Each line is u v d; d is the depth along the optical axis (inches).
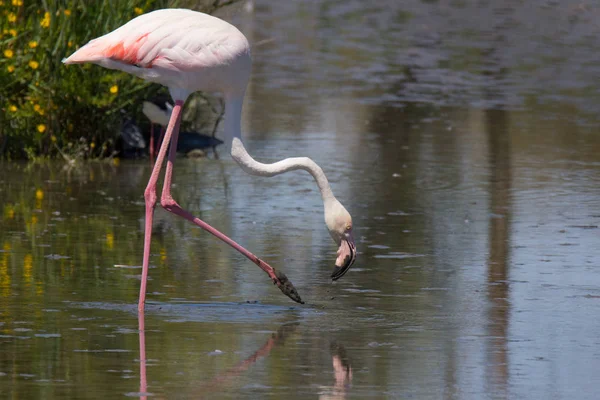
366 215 576.1
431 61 1286.9
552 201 621.0
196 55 392.8
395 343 342.0
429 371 311.3
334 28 1573.6
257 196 629.0
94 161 724.0
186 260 467.2
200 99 826.8
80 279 424.5
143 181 660.1
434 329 360.8
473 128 892.6
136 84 711.1
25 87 712.4
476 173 709.9
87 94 697.6
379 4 1915.6
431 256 481.4
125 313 374.9
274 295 408.8
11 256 460.4
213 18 403.2
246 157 401.1
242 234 525.3
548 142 834.2
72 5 703.7
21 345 330.6
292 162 395.5
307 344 339.3
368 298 405.7
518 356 328.5
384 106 994.1
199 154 762.8
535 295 412.2
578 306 394.9
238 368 310.8
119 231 521.7
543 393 292.4
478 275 445.4
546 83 1145.4
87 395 282.7
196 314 376.2
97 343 334.6
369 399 284.8
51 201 589.9
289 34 1488.7
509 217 574.6
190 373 304.7
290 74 1171.9
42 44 700.0
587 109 995.9
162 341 339.0
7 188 622.5
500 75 1195.3
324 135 845.8
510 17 1772.9
